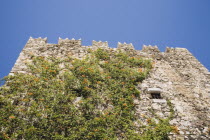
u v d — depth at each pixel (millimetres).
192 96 9383
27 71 9062
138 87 9297
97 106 8047
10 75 8586
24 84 8305
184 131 7742
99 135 7020
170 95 9227
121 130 7398
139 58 11023
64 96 8055
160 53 11938
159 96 9180
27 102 7684
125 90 8828
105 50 11141
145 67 10500
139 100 8695
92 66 9703
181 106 8750
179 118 8211
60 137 6770
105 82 9023
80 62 9906
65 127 7129
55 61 9906
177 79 10219
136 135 7277
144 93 9086
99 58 10461
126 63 10461
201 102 9133
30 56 10062
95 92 8492
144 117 8008
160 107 8547
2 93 7812
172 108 8586
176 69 10898
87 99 8125
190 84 10055
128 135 7246
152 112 8273
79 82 8773
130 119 7816
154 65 10836
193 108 8766
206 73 10922
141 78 9727
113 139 6961
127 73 9703
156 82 9781
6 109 7227
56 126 7094
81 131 7027
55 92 8211
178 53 12312
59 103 7820
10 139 6484
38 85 8352
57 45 11242
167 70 10703
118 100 8383
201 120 8273
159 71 10523
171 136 7496
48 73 9047
